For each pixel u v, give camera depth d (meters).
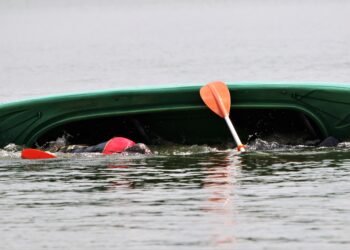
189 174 26.41
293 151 30.75
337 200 22.45
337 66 70.75
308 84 31.84
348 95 31.62
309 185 24.38
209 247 18.56
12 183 25.55
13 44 126.62
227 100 31.61
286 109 31.92
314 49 93.50
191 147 32.09
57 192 24.09
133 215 21.31
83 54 99.19
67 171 27.41
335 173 26.12
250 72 69.38
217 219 20.80
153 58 89.19
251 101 31.78
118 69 76.19
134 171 27.12
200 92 31.73
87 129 33.09
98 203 22.64
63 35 156.12
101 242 19.11
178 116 32.38
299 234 19.44
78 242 19.16
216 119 32.50
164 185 24.75
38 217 21.33
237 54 90.75
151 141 32.78
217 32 147.12
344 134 32.03
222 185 24.61
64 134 32.91
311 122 32.41
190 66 77.56
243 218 20.84
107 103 31.86
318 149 31.11
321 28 145.75
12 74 73.25
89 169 27.67
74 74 71.94
